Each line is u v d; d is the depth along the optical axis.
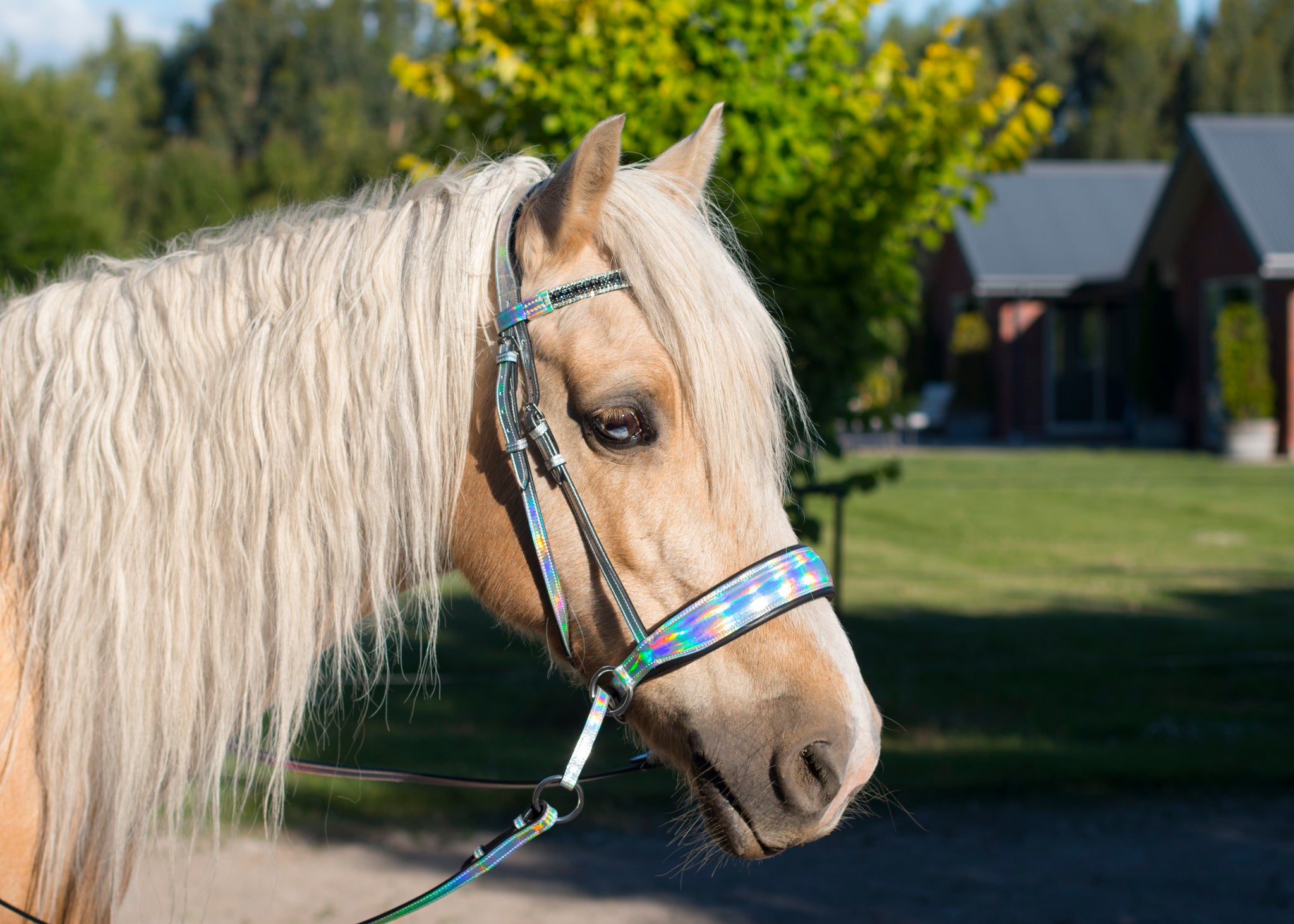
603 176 1.51
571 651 1.56
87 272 1.67
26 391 1.50
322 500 1.49
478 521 1.58
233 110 42.38
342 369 1.51
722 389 1.50
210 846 3.87
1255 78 49.78
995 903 3.65
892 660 6.79
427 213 1.61
